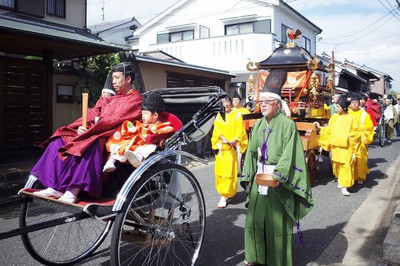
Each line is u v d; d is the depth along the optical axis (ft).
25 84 26.45
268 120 10.85
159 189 10.44
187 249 12.48
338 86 67.97
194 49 52.31
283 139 10.37
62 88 28.73
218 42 50.37
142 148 9.44
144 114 10.35
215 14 61.41
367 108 38.65
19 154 26.48
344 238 13.62
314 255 12.07
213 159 33.22
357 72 85.20
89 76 29.25
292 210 10.30
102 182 9.82
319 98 27.20
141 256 12.03
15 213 16.85
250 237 10.83
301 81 24.66
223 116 18.69
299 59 24.36
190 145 32.83
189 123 11.70
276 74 10.72
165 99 13.67
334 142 19.99
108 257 12.09
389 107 44.65
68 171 9.18
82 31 33.24
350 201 18.69
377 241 13.30
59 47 25.34
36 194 9.36
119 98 10.52
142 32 70.18
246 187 11.31
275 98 10.45
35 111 27.22
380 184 22.57
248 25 58.54
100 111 11.00
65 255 12.08
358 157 20.92
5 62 25.20
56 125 28.50
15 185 19.76
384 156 33.73
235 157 17.78
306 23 65.36
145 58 31.37
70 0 33.32
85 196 9.71
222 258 11.91
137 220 10.57
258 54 48.14
